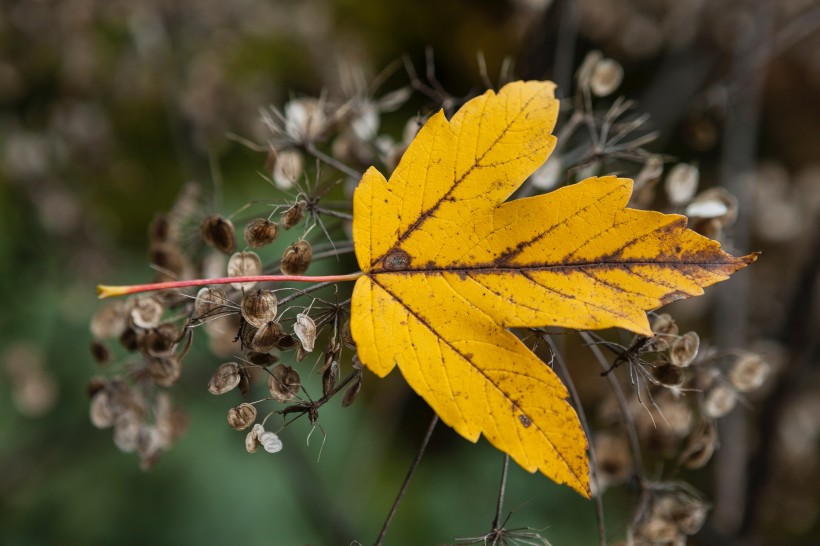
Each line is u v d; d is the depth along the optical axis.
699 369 0.43
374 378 1.03
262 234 0.40
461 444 1.08
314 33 1.01
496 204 0.38
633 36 0.96
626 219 0.38
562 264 0.38
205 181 0.93
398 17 1.11
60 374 0.99
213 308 0.40
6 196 1.03
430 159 0.38
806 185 0.99
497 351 0.37
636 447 0.43
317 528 0.91
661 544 0.43
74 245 1.01
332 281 0.38
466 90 1.10
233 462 0.95
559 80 0.53
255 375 0.41
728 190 0.79
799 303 0.77
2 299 1.01
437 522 1.00
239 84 0.94
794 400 0.86
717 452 0.78
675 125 0.96
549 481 1.03
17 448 0.95
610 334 0.58
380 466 1.05
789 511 0.95
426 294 0.38
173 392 0.79
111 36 1.02
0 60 1.02
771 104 1.16
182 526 0.91
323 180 0.42
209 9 0.98
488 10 1.10
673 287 0.37
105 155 1.03
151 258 0.45
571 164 0.45
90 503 0.93
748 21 0.87
